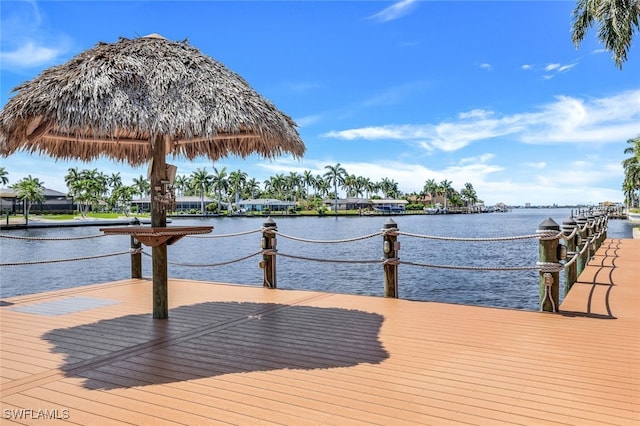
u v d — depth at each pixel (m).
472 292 11.68
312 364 3.35
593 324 4.43
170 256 23.34
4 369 3.30
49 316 4.96
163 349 3.76
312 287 12.41
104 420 2.48
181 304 5.56
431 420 2.44
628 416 2.47
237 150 5.62
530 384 2.94
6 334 4.23
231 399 2.74
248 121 4.02
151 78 4.01
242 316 4.91
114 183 105.25
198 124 3.79
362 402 2.68
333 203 119.06
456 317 4.75
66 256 24.36
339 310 5.14
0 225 47.81
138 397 2.78
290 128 4.63
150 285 6.93
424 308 5.21
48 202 85.69
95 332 4.29
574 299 5.65
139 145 5.91
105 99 3.74
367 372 3.18
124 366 3.35
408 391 2.84
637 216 51.38
